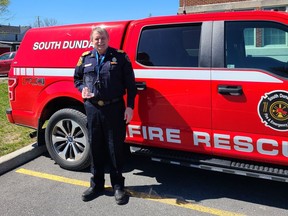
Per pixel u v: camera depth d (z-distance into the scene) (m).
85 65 3.46
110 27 4.07
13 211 3.44
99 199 3.69
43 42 4.47
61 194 3.81
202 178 4.23
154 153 3.82
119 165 3.62
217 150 3.50
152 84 3.73
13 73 4.70
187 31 3.63
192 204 3.57
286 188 3.93
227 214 3.36
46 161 4.85
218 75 3.39
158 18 3.80
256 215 3.34
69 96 4.19
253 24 3.36
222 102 3.38
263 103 3.19
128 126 3.95
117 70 3.40
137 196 3.75
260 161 3.34
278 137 3.18
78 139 4.30
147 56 3.80
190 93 3.53
